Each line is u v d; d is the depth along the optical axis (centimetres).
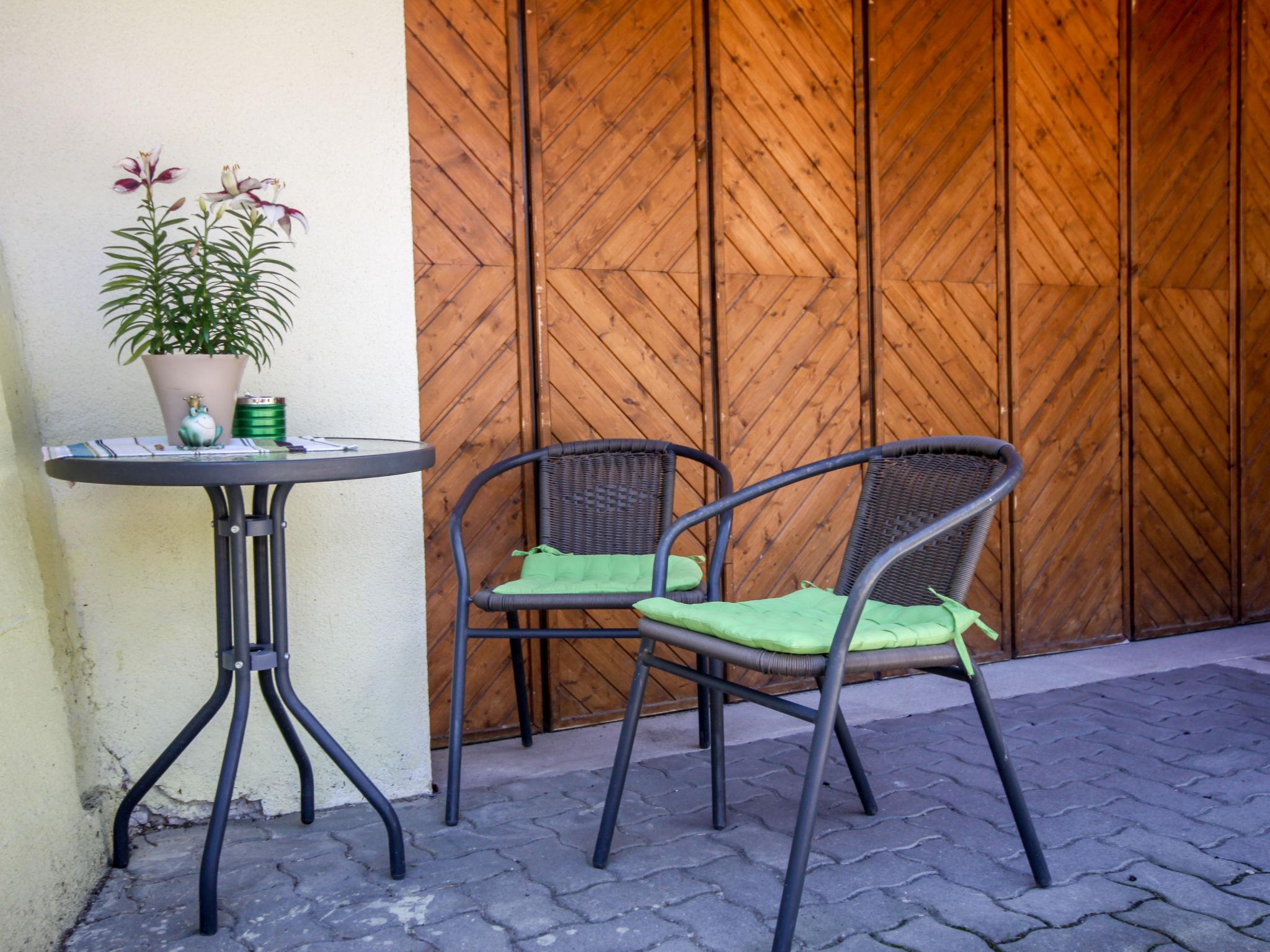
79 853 186
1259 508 409
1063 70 355
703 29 299
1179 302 383
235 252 218
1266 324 405
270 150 222
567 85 282
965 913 174
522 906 181
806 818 154
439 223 271
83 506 208
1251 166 396
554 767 258
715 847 204
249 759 225
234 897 187
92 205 207
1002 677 335
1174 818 215
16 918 158
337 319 230
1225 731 274
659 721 298
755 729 287
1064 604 367
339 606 232
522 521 285
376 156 232
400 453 171
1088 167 362
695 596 230
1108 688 319
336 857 204
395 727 239
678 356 300
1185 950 161
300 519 228
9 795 161
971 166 340
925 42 330
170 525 216
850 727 285
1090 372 366
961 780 241
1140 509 380
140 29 210
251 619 227
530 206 281
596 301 289
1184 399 387
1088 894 181
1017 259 348
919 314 334
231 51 217
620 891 186
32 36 201
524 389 282
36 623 181
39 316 204
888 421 331
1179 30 375
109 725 213
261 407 195
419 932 172
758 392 312
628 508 268
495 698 284
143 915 181
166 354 180
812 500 322
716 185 301
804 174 315
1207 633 394
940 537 188
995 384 348
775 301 313
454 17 269
